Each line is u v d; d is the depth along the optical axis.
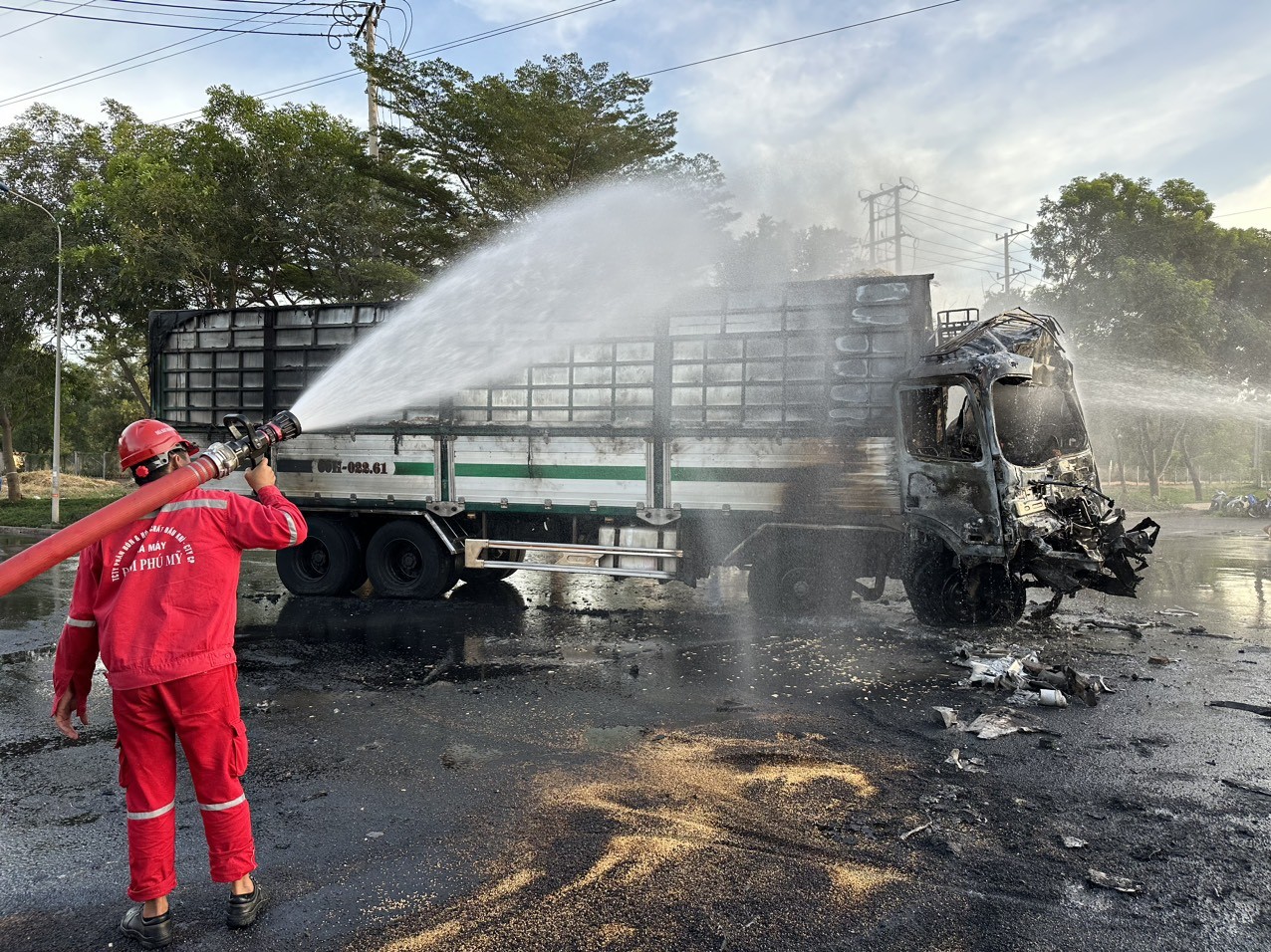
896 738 4.78
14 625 8.45
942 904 3.01
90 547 2.92
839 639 7.19
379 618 8.43
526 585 10.69
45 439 44.91
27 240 22.39
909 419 7.61
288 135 20.66
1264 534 18.44
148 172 19.17
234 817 2.88
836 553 7.89
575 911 2.96
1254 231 31.20
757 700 5.53
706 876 3.21
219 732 2.85
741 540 8.29
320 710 5.44
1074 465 7.66
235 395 10.10
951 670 6.20
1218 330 25.36
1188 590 10.07
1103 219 28.66
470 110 18.53
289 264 20.47
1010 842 3.48
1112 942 2.77
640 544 8.56
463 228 19.69
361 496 9.53
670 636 7.50
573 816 3.77
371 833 3.61
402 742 4.81
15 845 3.59
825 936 2.80
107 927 2.94
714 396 8.23
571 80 19.92
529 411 8.90
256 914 2.94
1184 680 5.91
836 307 7.86
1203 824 3.66
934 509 7.36
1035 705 5.37
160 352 10.38
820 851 3.40
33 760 4.64
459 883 3.17
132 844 2.78
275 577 11.67
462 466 9.11
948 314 9.24
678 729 4.97
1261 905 3.00
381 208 20.38
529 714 5.30
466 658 6.76
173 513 2.88
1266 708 5.25
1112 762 4.39
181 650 2.76
